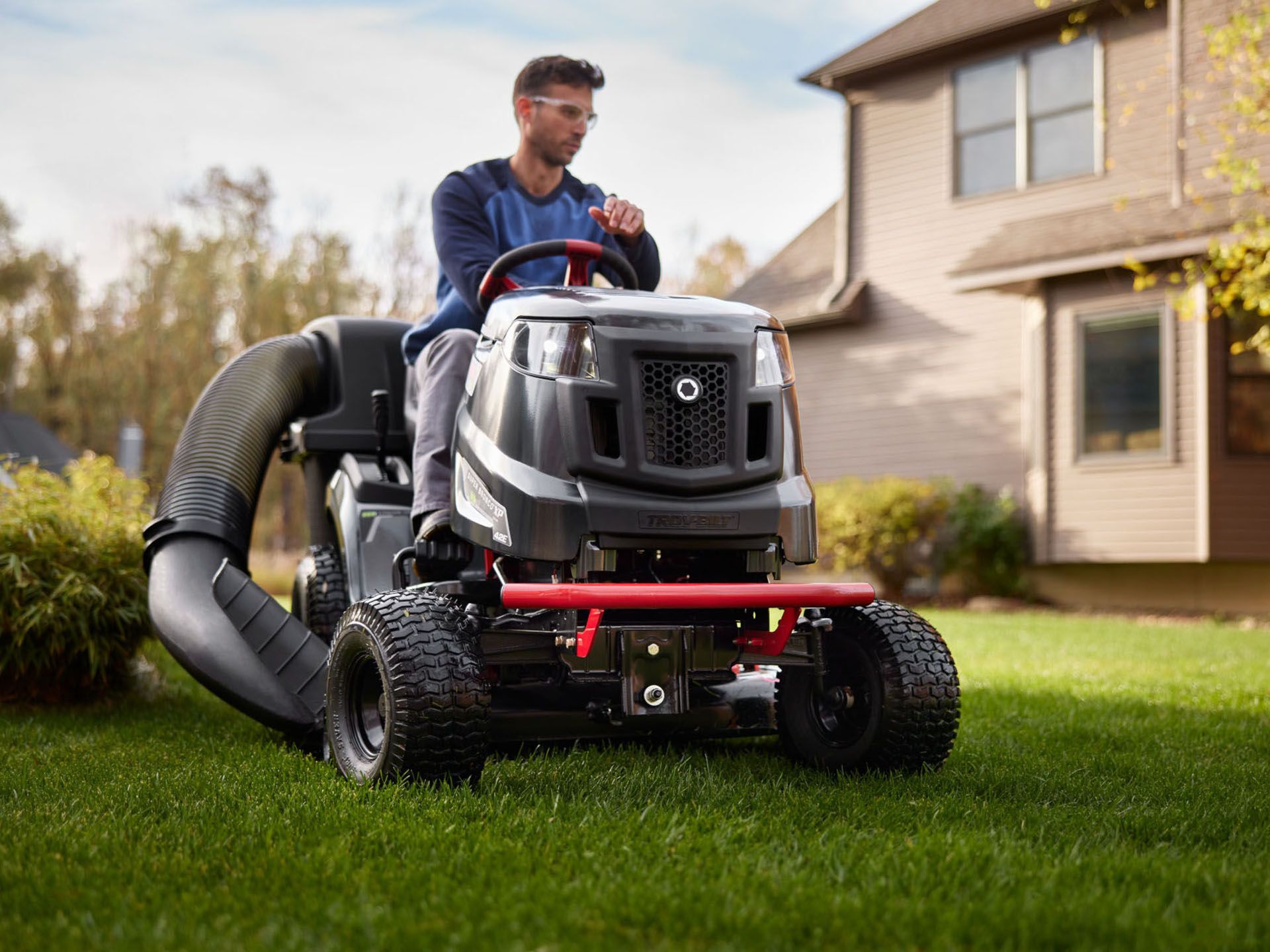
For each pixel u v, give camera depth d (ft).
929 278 42.80
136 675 16.67
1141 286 32.71
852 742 10.68
